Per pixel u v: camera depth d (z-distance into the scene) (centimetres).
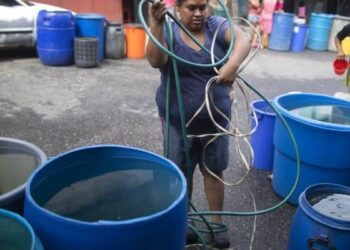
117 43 691
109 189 157
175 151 213
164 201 148
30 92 498
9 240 114
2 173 170
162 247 120
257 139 315
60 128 391
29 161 166
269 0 834
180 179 139
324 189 212
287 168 270
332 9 988
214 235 229
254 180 309
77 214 147
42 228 115
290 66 722
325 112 294
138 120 420
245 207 274
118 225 110
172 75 196
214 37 191
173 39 191
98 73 605
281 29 839
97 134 381
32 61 654
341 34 416
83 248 112
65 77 573
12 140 169
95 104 464
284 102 288
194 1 187
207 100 181
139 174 156
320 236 183
